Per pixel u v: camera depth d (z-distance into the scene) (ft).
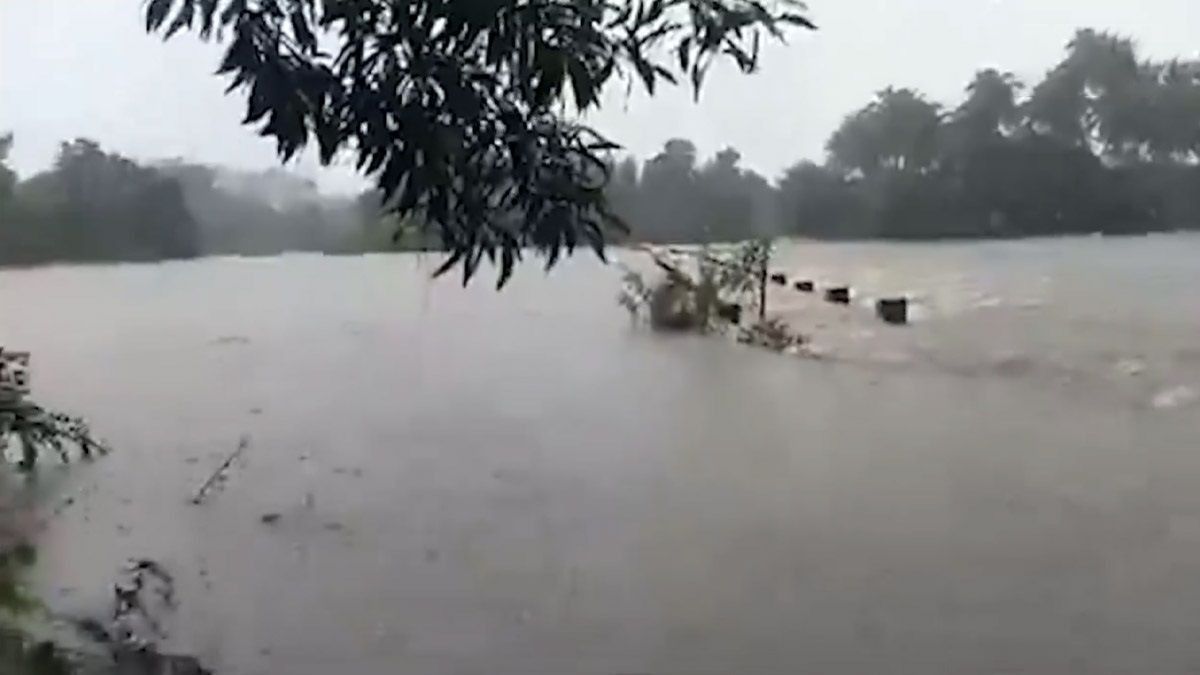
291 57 4.78
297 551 13.74
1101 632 11.32
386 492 15.79
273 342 27.09
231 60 4.78
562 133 5.08
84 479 16.22
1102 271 23.72
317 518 15.03
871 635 11.51
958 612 11.62
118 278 26.30
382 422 20.56
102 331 26.12
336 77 4.79
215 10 4.98
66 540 13.62
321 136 4.81
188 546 13.69
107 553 13.25
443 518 14.88
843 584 12.62
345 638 11.19
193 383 22.90
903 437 18.39
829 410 20.57
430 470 17.37
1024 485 15.52
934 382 21.30
